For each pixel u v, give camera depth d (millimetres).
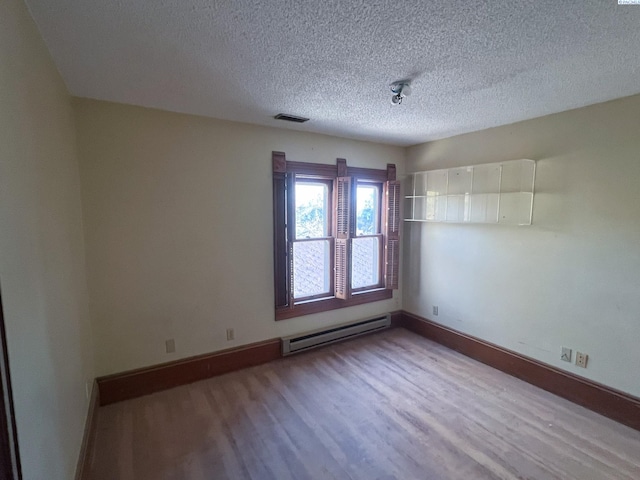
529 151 2863
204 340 2975
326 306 3688
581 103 2445
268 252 3246
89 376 2328
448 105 2506
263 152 3143
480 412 2492
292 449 2102
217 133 2896
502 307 3139
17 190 1081
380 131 3338
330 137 3516
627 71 1893
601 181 2436
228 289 3059
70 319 1818
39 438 1172
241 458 2025
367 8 1304
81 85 2121
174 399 2656
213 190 2916
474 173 3291
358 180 3830
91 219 2453
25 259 1121
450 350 3596
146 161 2621
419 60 1771
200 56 1731
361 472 1918
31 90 1316
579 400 2598
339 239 3611
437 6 1289
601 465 1971
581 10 1309
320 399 2660
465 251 3459
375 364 3275
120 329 2617
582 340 2590
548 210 2754
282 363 3287
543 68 1854
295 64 1823
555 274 2734
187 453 2064
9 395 892
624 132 2309
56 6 1288
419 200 3926
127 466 1958
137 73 1942
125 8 1311
